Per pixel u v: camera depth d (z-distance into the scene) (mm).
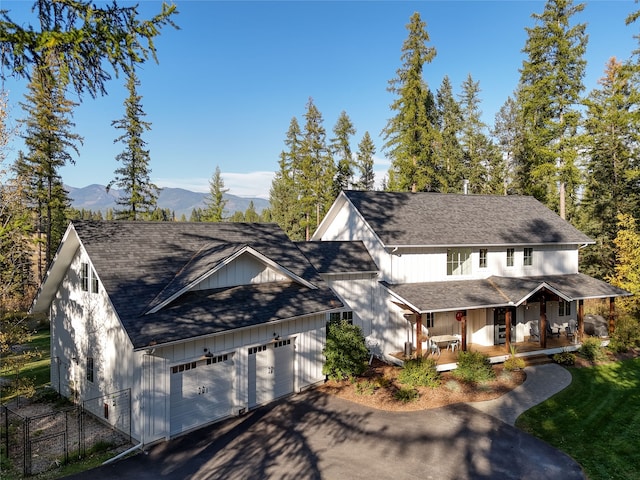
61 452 11281
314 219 48250
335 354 16625
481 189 47719
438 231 21266
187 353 12453
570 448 11711
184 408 12531
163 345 11500
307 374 16453
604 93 35125
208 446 11664
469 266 21703
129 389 11914
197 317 12766
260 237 19109
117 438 12086
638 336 21625
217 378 13492
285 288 16625
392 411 14078
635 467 10758
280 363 15531
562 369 18641
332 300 17109
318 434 12367
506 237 22203
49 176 31375
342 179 50250
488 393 15609
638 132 31453
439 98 46656
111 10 7590
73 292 15117
